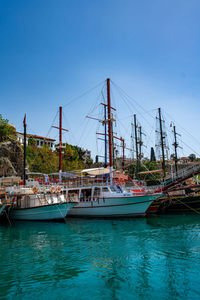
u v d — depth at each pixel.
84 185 30.08
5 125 55.72
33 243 14.90
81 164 69.06
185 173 29.22
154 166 54.41
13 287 8.34
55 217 24.17
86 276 9.19
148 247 13.26
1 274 9.55
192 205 31.11
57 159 60.56
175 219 25.58
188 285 8.21
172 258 11.16
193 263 10.38
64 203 24.03
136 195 25.50
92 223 23.16
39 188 26.50
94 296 7.55
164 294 7.61
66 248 13.45
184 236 16.03
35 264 10.73
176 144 49.81
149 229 19.19
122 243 14.34
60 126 40.91
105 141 35.53
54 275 9.37
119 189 27.64
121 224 22.16
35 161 57.97
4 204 24.45
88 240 15.43
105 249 13.02
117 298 7.40
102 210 26.84
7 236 17.41
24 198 26.95
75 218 27.73
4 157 51.16
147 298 7.36
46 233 18.28
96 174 31.64
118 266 10.23
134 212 25.95
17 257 11.87
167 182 30.97
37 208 24.77
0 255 12.27
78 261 11.03
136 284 8.38
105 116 34.56
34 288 8.23
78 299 7.39
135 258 11.29
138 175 49.75
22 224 23.25
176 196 32.62
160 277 8.95
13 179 33.44
